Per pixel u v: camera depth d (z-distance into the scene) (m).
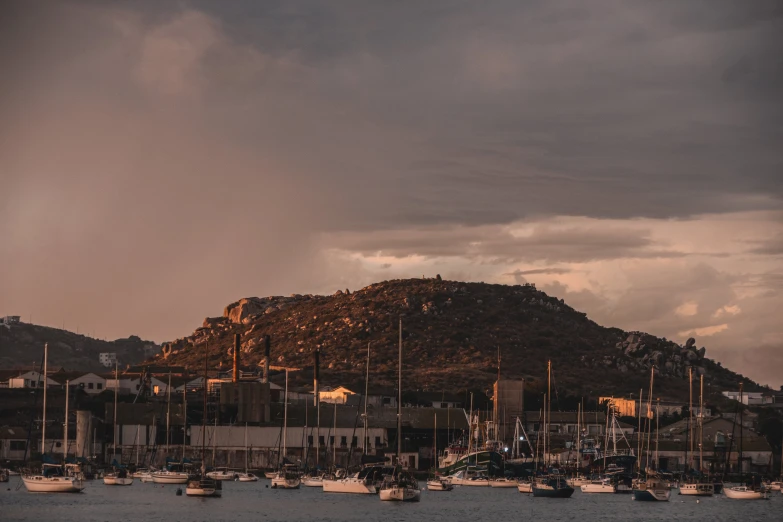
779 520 175.50
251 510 177.88
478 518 172.00
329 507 184.25
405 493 195.00
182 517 166.00
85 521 159.12
